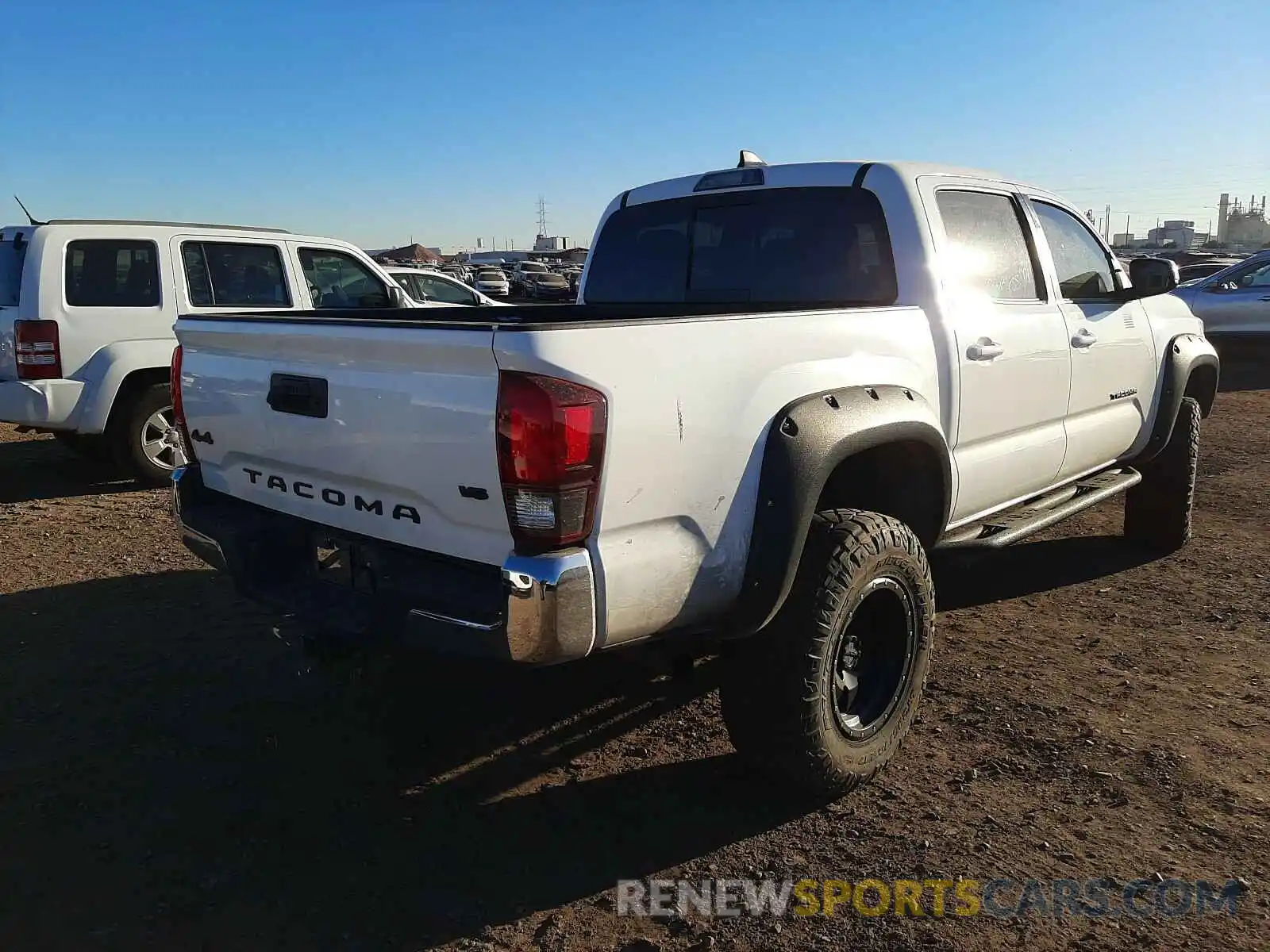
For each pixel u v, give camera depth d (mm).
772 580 2807
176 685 4047
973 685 4043
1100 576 5445
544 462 2352
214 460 3479
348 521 2928
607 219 4836
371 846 2949
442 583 2592
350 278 8727
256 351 3139
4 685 4008
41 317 6926
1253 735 3592
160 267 7430
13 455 8938
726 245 4328
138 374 7328
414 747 3564
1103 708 3822
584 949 2518
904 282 3729
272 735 3646
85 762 3418
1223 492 7336
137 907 2664
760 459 2818
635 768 3418
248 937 2549
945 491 3553
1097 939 2541
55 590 5152
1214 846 2934
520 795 3242
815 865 2863
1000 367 3936
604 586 2469
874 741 3217
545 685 4094
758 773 3143
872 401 3143
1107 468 5344
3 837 2971
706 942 2535
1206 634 4570
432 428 2551
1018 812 3127
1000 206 4266
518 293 38312
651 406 2525
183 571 5488
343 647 3348
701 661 4348
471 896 2723
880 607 3234
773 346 2898
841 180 3930
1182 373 5352
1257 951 2490
